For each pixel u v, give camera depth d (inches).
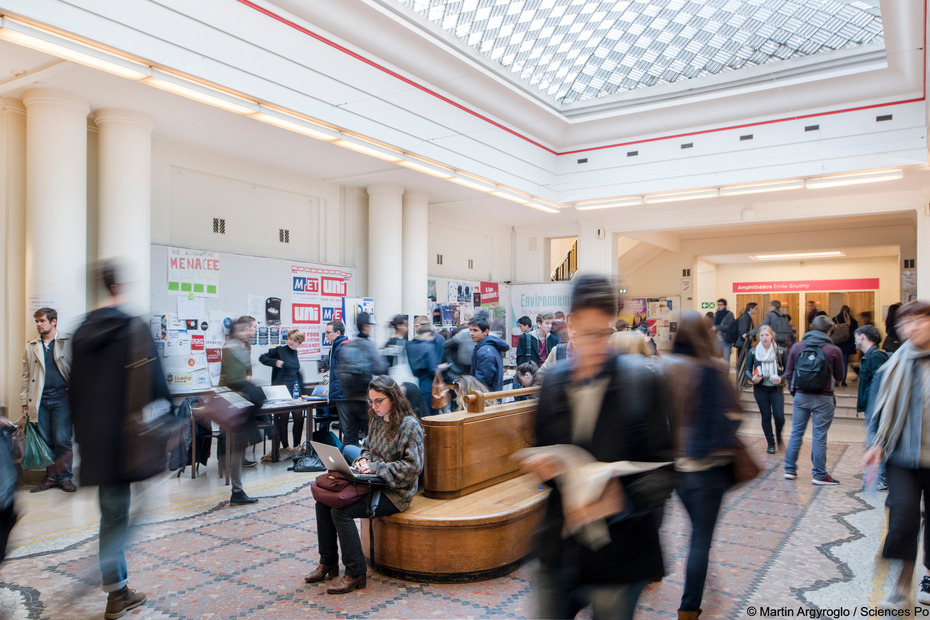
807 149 389.7
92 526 193.0
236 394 222.8
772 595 140.6
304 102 280.8
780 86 382.6
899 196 432.1
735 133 413.1
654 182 441.7
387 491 147.3
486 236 589.3
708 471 119.4
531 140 449.4
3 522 121.6
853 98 374.0
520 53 368.5
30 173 257.8
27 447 234.1
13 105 266.5
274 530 189.5
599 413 78.7
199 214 346.9
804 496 229.5
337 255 430.9
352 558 142.4
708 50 374.0
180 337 321.4
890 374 128.5
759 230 636.7
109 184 281.9
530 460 80.9
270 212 388.8
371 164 378.6
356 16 293.9
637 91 420.5
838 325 520.7
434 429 163.9
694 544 120.5
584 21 341.4
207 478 259.0
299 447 304.3
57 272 256.7
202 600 138.6
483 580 148.2
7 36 188.2
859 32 339.3
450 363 293.7
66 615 131.8
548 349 357.7
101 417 126.7
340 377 239.6
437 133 362.3
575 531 78.0
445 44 336.2
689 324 121.0
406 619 128.6
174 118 295.6
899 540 124.5
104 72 239.1
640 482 77.4
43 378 236.4
